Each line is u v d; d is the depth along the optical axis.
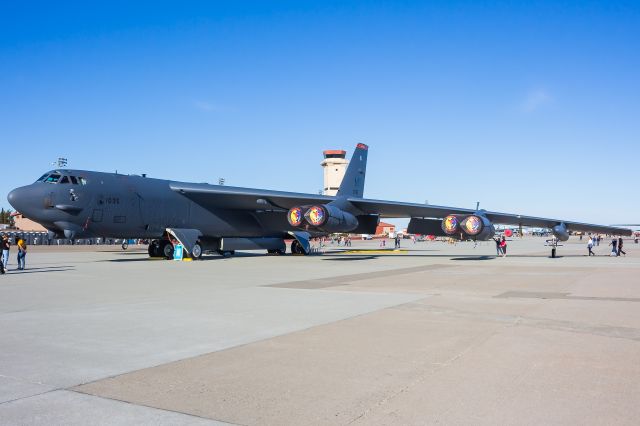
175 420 3.70
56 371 4.95
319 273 16.38
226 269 17.98
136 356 5.52
